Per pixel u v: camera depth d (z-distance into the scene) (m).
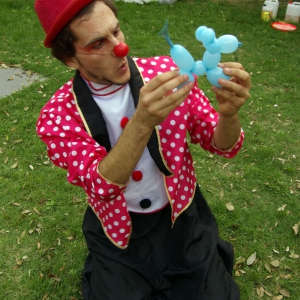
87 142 1.40
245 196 2.94
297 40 6.24
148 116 1.07
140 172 1.58
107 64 1.30
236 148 1.51
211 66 1.16
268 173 3.17
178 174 1.64
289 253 2.49
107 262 1.75
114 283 1.70
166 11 7.36
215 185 3.07
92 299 1.77
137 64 1.51
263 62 5.33
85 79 1.44
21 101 4.10
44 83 4.48
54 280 2.32
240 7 7.88
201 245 1.81
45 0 1.24
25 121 3.76
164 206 1.76
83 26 1.22
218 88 1.22
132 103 1.46
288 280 2.32
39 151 3.38
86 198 2.93
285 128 3.83
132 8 7.36
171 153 1.53
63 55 1.35
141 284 1.75
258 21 7.02
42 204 2.87
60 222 2.72
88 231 1.86
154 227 1.79
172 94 1.05
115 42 1.26
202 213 1.96
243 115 3.98
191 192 1.72
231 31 6.51
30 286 2.28
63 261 2.43
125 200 1.62
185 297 1.76
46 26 1.29
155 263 1.80
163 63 1.54
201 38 1.12
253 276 2.32
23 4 7.37
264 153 3.39
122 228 1.66
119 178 1.21
